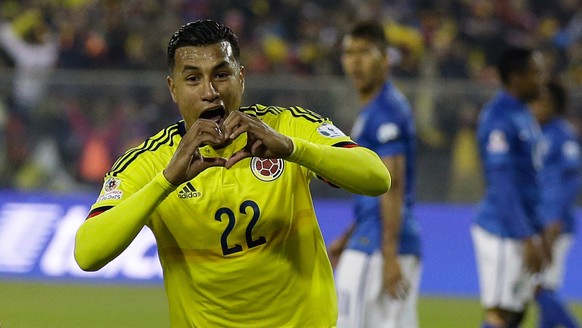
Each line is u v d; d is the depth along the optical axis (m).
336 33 67.06
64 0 66.38
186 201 13.78
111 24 62.28
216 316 14.19
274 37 66.94
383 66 22.83
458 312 42.50
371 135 22.36
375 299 22.36
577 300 46.66
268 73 62.75
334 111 49.34
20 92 50.25
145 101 50.22
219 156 13.95
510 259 25.41
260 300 14.05
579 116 48.53
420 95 49.47
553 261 33.47
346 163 13.51
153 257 49.38
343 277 22.41
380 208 22.14
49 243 50.06
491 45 69.25
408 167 22.80
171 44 13.48
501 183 25.28
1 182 50.59
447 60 64.69
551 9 73.88
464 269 48.41
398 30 66.62
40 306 42.41
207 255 13.94
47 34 63.50
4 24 62.94
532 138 25.56
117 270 49.44
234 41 13.57
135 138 50.19
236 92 13.41
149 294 46.31
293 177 14.01
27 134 50.31
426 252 48.72
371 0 69.81
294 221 14.05
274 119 14.52
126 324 38.81
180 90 13.37
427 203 49.69
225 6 68.06
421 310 42.91
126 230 13.13
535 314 42.91
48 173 50.53
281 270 13.98
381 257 22.17
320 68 63.22
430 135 49.50
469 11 70.75
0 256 49.94
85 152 50.38
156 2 65.56
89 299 44.59
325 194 50.00
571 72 68.44
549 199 33.81
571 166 34.19
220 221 13.78
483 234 25.84
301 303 14.16
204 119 12.88
